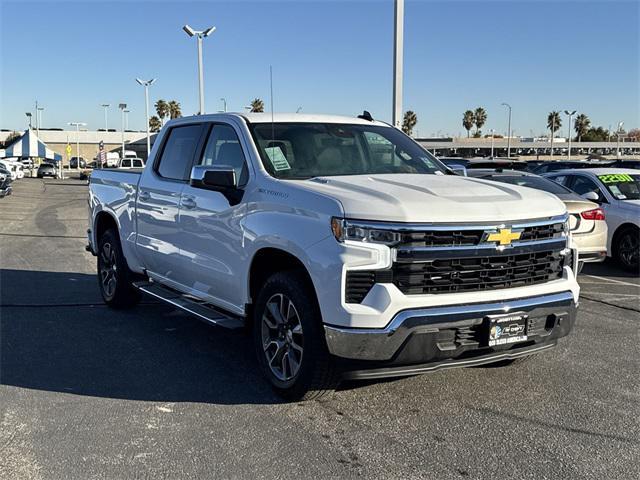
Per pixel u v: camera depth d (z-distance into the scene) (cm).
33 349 601
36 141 6094
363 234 409
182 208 586
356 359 413
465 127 11150
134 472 366
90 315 735
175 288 620
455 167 630
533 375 533
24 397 480
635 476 364
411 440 409
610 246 1096
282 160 518
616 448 399
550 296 452
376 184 464
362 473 366
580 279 1015
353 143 566
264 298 482
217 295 548
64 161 10094
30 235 1526
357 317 404
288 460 381
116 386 504
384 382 510
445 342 418
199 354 588
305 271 454
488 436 416
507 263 436
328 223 422
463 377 525
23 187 4131
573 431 424
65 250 1272
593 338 650
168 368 548
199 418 442
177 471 367
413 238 407
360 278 411
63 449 394
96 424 431
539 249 451
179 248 596
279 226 459
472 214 421
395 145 595
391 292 404
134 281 725
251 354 589
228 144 557
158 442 404
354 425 431
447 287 418
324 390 454
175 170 627
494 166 1842
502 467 374
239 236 504
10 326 683
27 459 381
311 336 436
